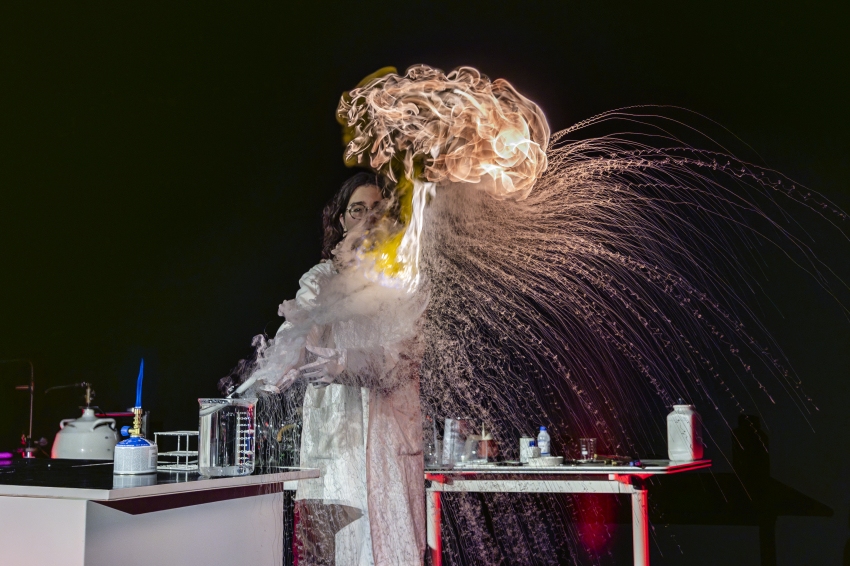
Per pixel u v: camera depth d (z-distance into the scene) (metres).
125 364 3.80
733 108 3.09
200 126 3.85
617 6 3.25
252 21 3.80
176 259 3.79
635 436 3.04
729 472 2.93
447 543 3.21
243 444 1.39
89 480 1.25
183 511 1.33
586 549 3.07
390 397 1.85
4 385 3.91
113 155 3.97
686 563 2.95
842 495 2.79
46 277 3.98
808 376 2.88
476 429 3.12
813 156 2.97
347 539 1.86
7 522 1.19
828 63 2.99
